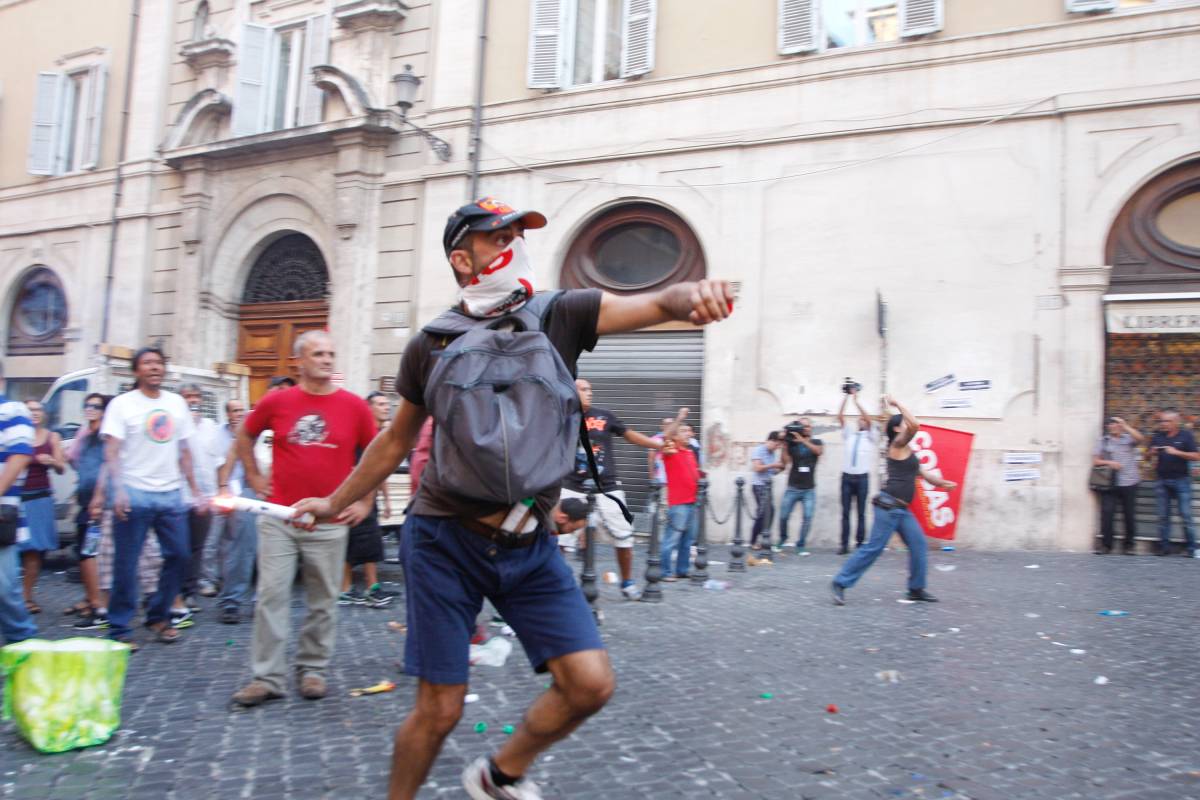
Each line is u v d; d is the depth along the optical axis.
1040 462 10.62
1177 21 10.41
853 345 11.60
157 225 17.28
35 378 18.62
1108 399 10.80
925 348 11.24
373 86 15.03
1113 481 10.16
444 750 3.77
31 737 3.69
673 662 5.30
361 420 4.68
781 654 5.49
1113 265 10.70
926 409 11.18
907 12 11.58
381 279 14.69
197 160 16.56
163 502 5.62
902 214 11.51
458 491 2.21
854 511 11.31
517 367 2.20
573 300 2.37
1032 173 10.93
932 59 11.48
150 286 17.22
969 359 11.03
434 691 2.39
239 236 16.41
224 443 7.38
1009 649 5.58
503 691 4.74
